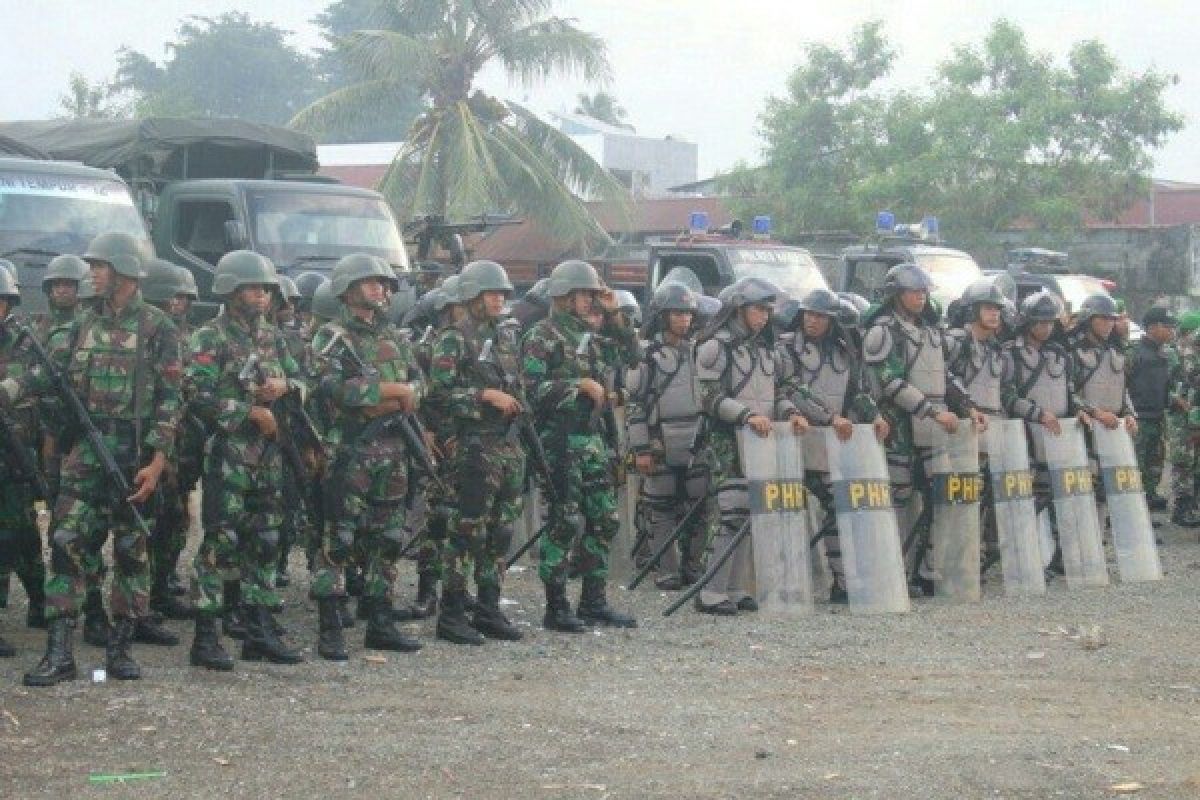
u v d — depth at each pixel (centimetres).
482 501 1061
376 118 4116
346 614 1126
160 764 762
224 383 948
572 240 3856
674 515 1322
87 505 913
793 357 1275
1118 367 1493
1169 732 874
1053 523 1473
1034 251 2978
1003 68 4200
